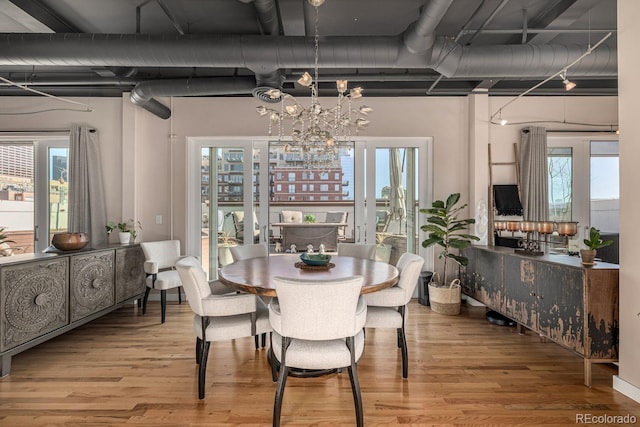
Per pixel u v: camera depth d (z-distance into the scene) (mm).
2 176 4648
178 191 4508
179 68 3941
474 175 4359
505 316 3428
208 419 1942
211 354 2787
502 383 2330
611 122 4492
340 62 2781
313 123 2680
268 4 2490
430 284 4051
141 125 4492
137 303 4266
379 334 3236
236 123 4500
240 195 4652
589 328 2264
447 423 1903
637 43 2074
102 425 1889
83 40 2600
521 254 3100
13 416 1964
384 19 3090
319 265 2801
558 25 2961
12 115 4465
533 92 4172
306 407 2049
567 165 4637
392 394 2189
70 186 4301
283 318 1806
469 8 2941
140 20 3105
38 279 2656
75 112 4484
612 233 4297
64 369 2537
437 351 2850
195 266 2205
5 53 2602
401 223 4684
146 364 2621
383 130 4516
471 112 4414
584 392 2211
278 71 3217
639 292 2070
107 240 4414
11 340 2439
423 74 3748
